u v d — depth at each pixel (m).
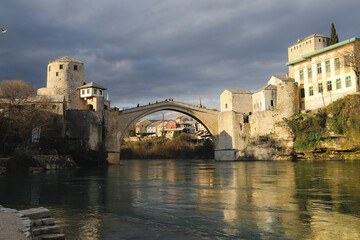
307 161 67.94
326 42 92.38
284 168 47.94
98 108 72.19
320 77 77.75
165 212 17.02
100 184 30.55
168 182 32.09
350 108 64.44
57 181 33.47
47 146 57.91
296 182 28.58
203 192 24.11
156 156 146.25
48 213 13.29
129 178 37.16
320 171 39.38
